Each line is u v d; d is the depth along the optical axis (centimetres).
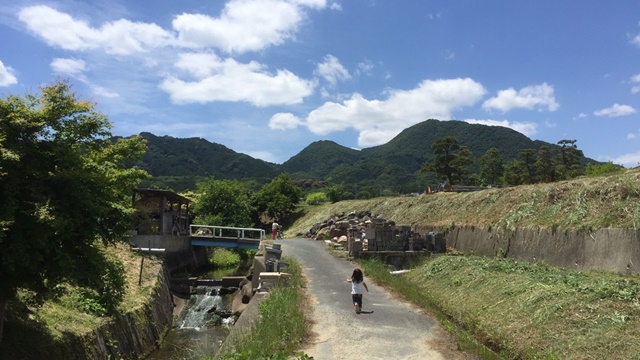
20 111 808
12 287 841
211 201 4212
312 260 2130
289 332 953
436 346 902
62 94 858
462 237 2397
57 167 835
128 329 1236
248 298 1891
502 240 2036
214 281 2402
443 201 3058
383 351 868
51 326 974
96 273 884
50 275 834
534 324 995
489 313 1153
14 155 742
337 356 839
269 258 1877
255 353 814
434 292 1504
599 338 853
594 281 1175
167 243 2711
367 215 3788
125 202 1027
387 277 1623
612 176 1798
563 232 1673
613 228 1460
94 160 979
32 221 765
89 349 1004
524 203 2103
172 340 1502
